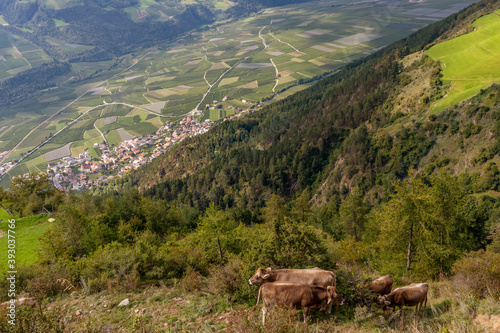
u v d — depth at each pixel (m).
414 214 14.81
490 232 31.62
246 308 8.88
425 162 78.00
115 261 13.47
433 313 7.50
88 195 37.00
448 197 15.26
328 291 7.41
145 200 36.25
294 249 10.10
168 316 9.05
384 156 88.12
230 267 10.66
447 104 84.06
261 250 10.41
